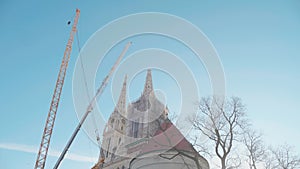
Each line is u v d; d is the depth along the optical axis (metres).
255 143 29.27
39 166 55.44
